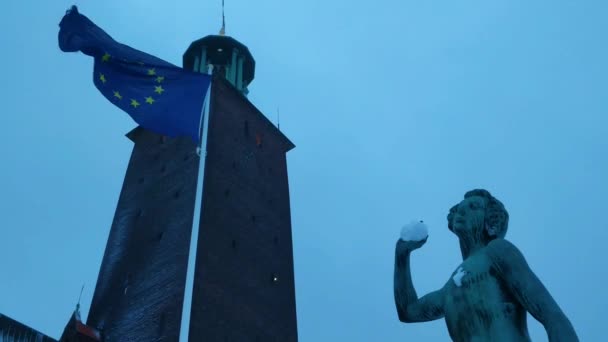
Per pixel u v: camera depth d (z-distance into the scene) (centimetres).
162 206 4578
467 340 454
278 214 5016
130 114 2838
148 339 3741
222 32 6103
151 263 4212
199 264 3906
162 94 2894
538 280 440
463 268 474
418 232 525
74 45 2705
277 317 4306
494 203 519
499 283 457
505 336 438
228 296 3972
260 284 4325
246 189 4800
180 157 4869
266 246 4628
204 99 2936
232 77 5712
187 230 4150
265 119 5612
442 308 500
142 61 2844
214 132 4822
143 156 5362
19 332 3831
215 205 4350
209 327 3700
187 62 5912
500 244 466
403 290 521
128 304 4119
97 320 4262
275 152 5525
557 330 414
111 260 4616
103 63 2802
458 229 514
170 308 3775
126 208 4950
